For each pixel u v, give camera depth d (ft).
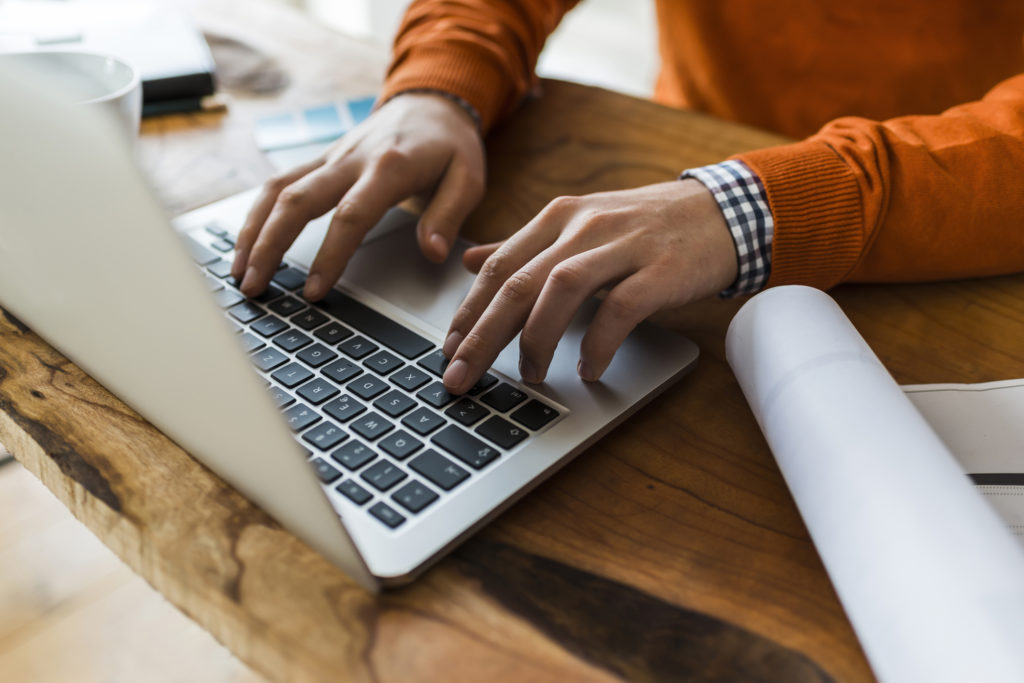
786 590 1.08
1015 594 0.84
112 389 1.33
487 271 1.45
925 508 0.93
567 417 1.31
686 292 1.48
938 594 0.86
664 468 1.28
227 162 2.18
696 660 0.99
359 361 1.42
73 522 3.52
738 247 1.55
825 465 1.05
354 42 2.91
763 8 3.11
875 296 1.69
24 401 1.36
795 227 1.58
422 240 1.73
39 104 0.82
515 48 2.42
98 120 0.78
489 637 1.01
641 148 2.24
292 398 1.33
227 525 1.14
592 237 1.47
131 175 0.78
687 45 3.37
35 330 1.47
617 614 1.04
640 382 1.39
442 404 1.32
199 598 1.07
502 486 1.17
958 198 1.63
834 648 1.00
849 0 2.96
